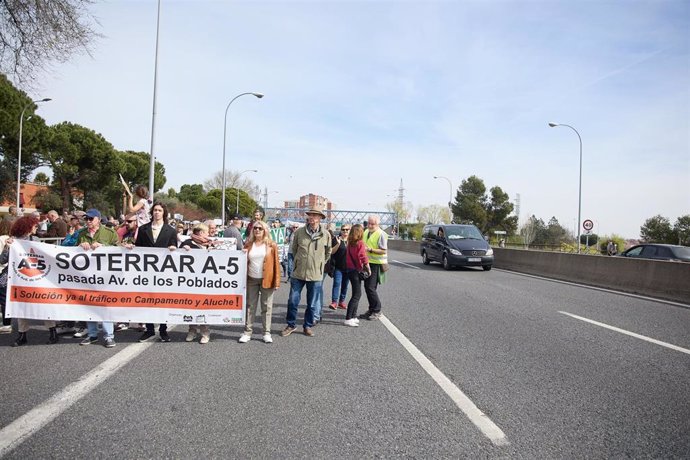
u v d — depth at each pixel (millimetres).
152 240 6574
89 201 46844
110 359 5531
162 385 4609
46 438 3422
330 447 3373
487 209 83062
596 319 8602
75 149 43531
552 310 9539
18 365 5227
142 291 6441
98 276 6363
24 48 11391
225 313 6562
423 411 4082
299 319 8367
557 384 4863
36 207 43906
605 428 3793
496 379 4996
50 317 6262
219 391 4469
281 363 5484
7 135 36094
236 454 3238
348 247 7852
